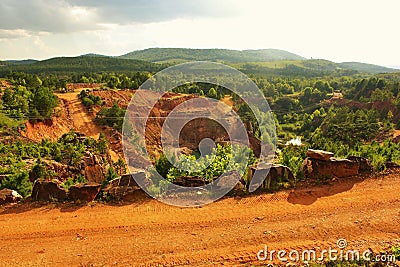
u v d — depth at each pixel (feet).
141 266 22.85
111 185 35.99
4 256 24.44
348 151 48.21
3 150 91.04
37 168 52.70
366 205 31.14
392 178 37.29
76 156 83.87
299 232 26.68
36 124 149.38
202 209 31.50
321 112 265.13
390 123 208.03
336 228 27.12
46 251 24.99
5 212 32.24
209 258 23.56
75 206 33.06
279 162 43.06
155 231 27.68
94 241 26.32
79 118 180.24
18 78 239.91
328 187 35.58
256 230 27.17
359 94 291.99
